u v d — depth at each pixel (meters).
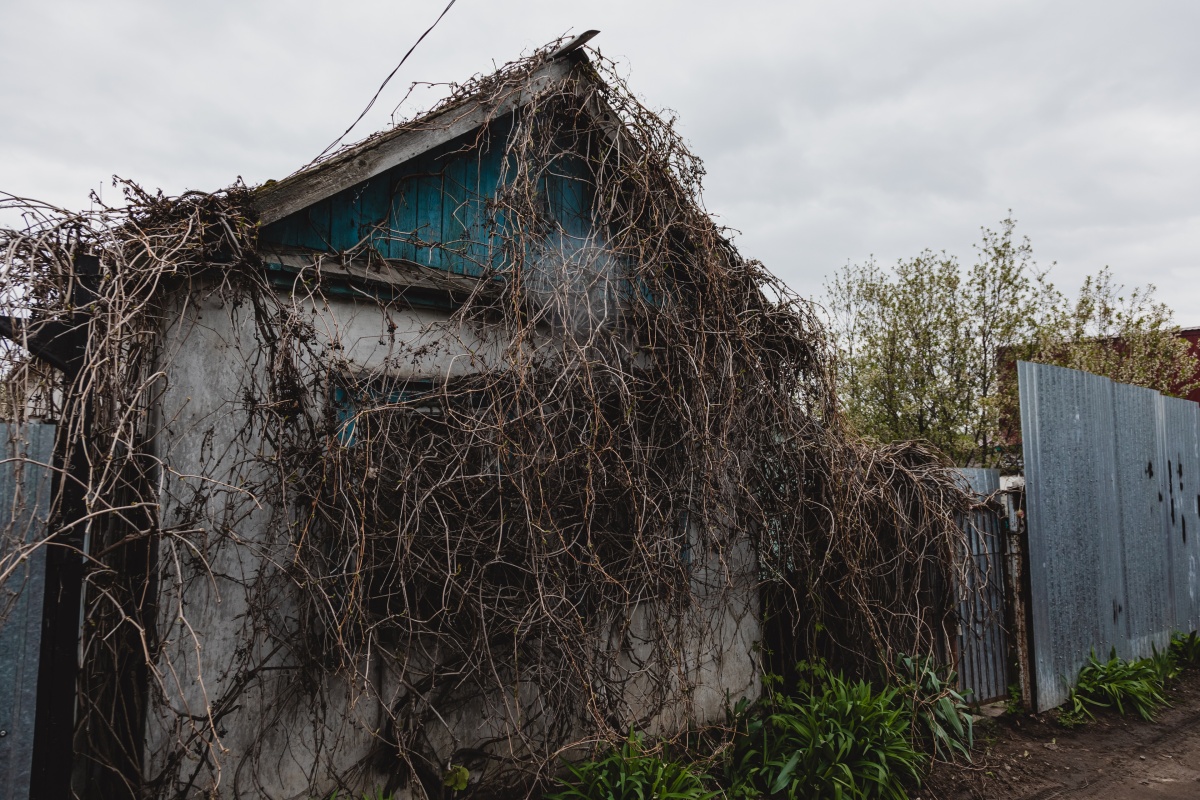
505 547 3.88
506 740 4.25
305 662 3.62
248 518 3.65
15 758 2.71
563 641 3.84
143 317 3.15
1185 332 16.83
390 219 4.45
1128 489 7.20
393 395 4.13
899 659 5.26
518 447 3.77
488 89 4.69
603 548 4.36
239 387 3.68
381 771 3.92
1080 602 6.40
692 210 4.94
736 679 5.25
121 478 2.95
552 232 4.85
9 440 2.63
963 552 5.52
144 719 3.29
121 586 3.06
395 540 3.64
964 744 5.19
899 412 12.67
